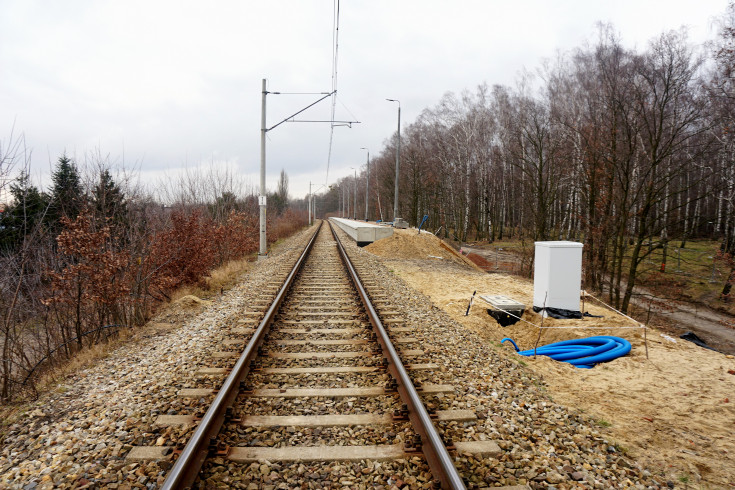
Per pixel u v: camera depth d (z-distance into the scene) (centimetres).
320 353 588
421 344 650
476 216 5334
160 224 1211
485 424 406
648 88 1814
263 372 520
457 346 664
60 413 449
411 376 513
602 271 2114
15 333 681
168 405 436
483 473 327
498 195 5356
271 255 2311
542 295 992
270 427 388
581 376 623
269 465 332
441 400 452
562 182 3541
